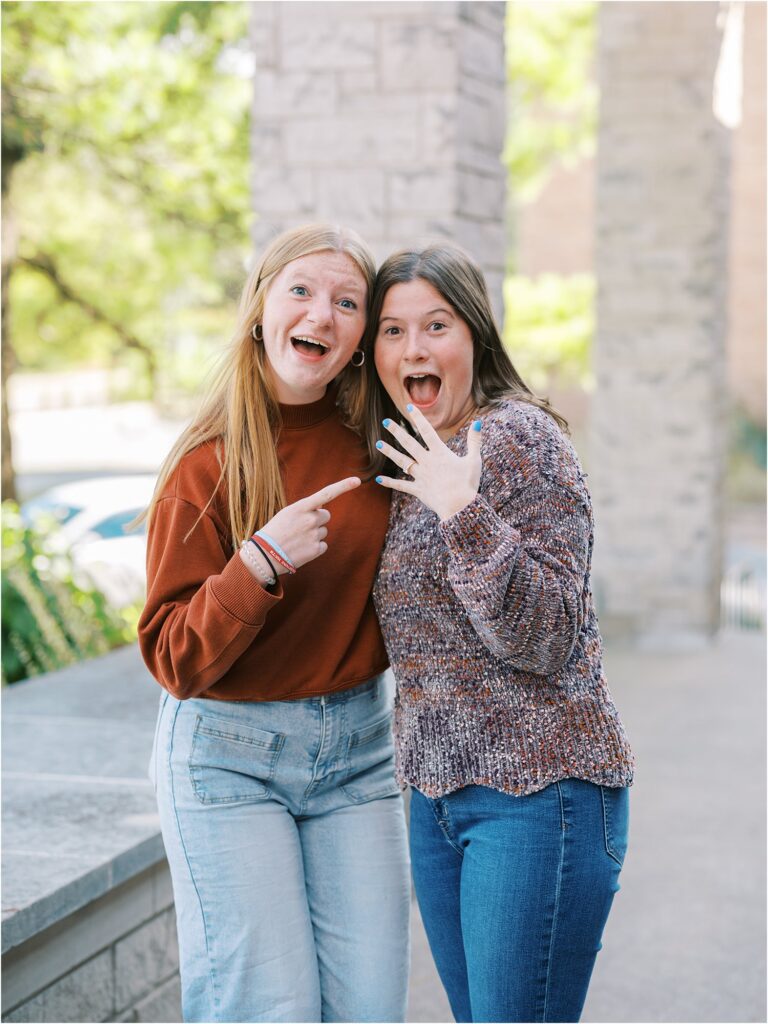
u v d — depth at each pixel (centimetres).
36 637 562
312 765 213
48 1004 263
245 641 192
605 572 877
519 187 1641
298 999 207
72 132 1035
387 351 214
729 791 518
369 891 220
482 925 195
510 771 192
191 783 207
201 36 1063
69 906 262
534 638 183
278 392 215
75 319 1312
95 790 335
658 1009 330
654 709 662
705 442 853
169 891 305
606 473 870
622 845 198
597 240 855
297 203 430
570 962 195
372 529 212
